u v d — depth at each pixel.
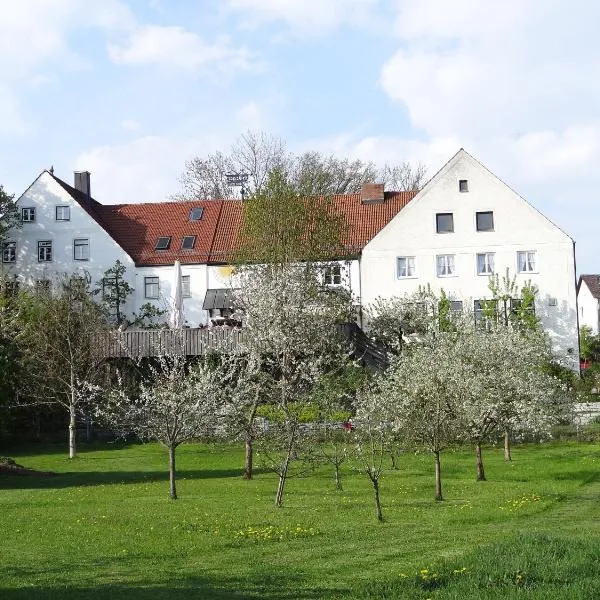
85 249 62.94
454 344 30.39
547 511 20.69
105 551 15.68
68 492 25.69
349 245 60.44
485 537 16.56
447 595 11.09
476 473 29.52
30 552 15.64
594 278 111.25
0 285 46.69
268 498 23.75
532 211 58.91
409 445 24.58
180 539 16.91
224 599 11.59
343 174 77.00
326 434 26.47
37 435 45.47
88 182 68.81
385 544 16.19
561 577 11.82
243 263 49.53
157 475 30.88
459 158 59.75
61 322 41.97
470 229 59.28
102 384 40.62
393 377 26.03
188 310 61.44
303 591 12.02
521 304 56.47
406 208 59.81
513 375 29.28
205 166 76.44
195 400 25.20
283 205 50.91
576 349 57.94
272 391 28.98
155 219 65.62
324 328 34.22
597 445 37.44
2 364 37.53
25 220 63.44
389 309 53.09
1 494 25.38
